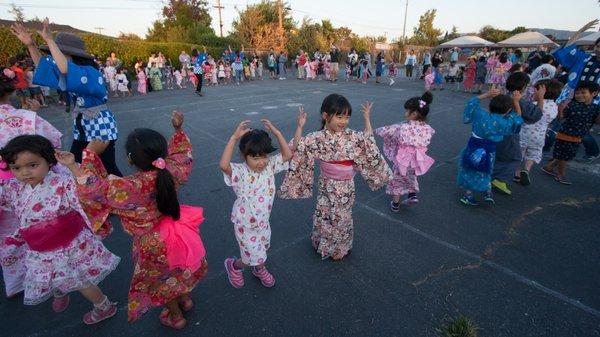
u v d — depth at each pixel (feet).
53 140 8.87
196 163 17.87
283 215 12.58
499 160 13.61
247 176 7.95
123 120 28.22
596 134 23.62
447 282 9.15
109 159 12.17
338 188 9.22
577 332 7.59
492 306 8.32
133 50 60.44
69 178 7.10
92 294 7.54
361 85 54.95
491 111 12.14
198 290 8.89
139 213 6.36
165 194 6.29
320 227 9.80
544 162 18.10
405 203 13.41
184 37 90.22
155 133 6.34
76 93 10.86
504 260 10.04
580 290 8.85
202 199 13.80
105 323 7.86
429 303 8.43
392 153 12.61
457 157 18.88
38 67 9.71
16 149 6.12
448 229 11.72
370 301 8.50
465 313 8.11
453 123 26.81
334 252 9.85
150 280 6.84
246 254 8.34
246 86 53.67
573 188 14.92
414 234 11.43
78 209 6.98
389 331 7.64
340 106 8.32
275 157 8.62
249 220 8.09
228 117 29.12
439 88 49.55
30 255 6.99
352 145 8.95
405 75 75.25
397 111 31.71
